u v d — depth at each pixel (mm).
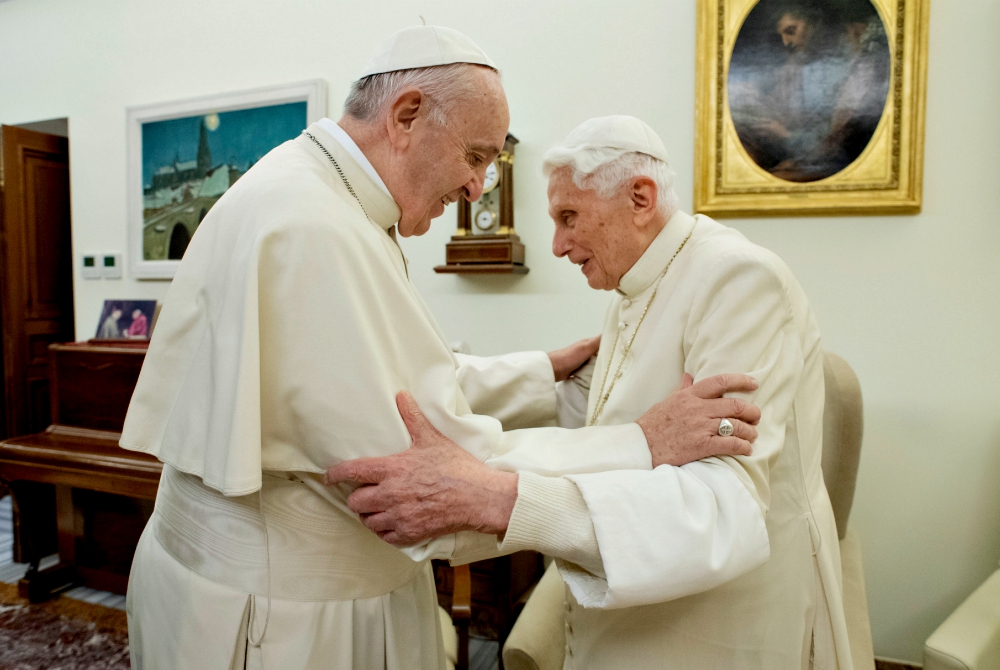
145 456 2449
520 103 2705
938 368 2215
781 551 1181
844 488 1853
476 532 1017
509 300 2764
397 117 1062
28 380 3621
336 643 1049
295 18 3094
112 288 3607
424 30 1066
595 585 979
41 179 3664
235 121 3223
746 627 1150
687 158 2484
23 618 2645
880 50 2186
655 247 1306
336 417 950
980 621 1524
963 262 2164
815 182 2275
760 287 1112
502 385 1571
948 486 2232
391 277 1030
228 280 967
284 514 1029
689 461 1028
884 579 2338
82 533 2926
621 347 1398
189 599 1049
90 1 3578
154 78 3441
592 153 1258
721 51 2363
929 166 2184
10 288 3529
